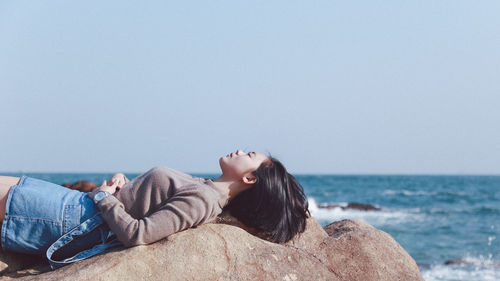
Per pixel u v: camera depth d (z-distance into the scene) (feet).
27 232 9.30
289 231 10.80
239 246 9.70
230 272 9.23
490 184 274.57
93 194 9.71
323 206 93.76
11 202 9.23
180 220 9.23
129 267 8.68
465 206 109.60
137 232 8.88
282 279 9.68
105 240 9.53
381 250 11.49
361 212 87.51
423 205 113.09
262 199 10.60
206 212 9.58
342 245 11.35
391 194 154.81
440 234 57.06
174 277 8.79
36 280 8.40
